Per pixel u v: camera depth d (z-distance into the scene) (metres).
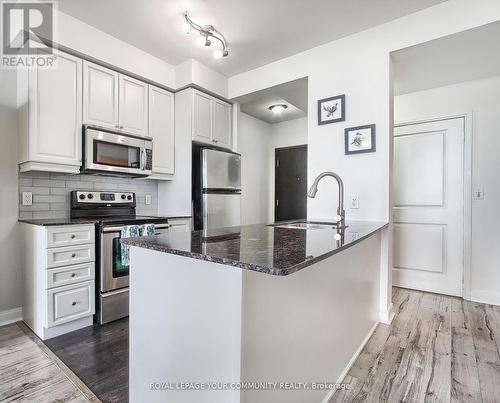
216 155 3.24
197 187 3.23
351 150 2.50
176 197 3.26
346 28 2.44
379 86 2.38
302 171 4.58
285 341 1.07
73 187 2.71
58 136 2.33
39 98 2.22
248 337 0.88
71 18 2.33
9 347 1.95
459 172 3.09
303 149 4.59
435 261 3.22
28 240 2.25
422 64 2.60
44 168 2.28
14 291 2.36
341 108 2.55
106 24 2.43
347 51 2.55
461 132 3.08
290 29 2.46
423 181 3.29
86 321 2.27
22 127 2.30
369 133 2.42
